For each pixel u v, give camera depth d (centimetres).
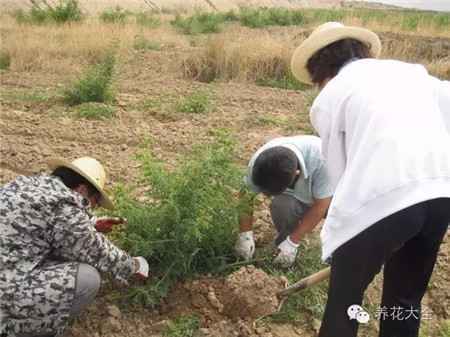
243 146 607
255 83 1035
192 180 334
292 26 2278
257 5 5794
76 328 319
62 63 1079
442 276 381
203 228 338
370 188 222
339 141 242
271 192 321
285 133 677
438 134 230
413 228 226
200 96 783
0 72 1012
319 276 322
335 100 240
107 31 1384
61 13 1770
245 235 364
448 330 337
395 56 1272
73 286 279
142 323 327
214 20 2139
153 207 353
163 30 1812
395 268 264
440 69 1129
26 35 1320
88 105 741
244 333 319
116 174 517
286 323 333
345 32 255
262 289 331
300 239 359
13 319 278
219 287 342
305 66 270
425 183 220
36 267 282
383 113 228
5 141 604
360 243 231
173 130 665
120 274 301
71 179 298
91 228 285
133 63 1130
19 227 275
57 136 632
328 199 346
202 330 319
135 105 780
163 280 342
